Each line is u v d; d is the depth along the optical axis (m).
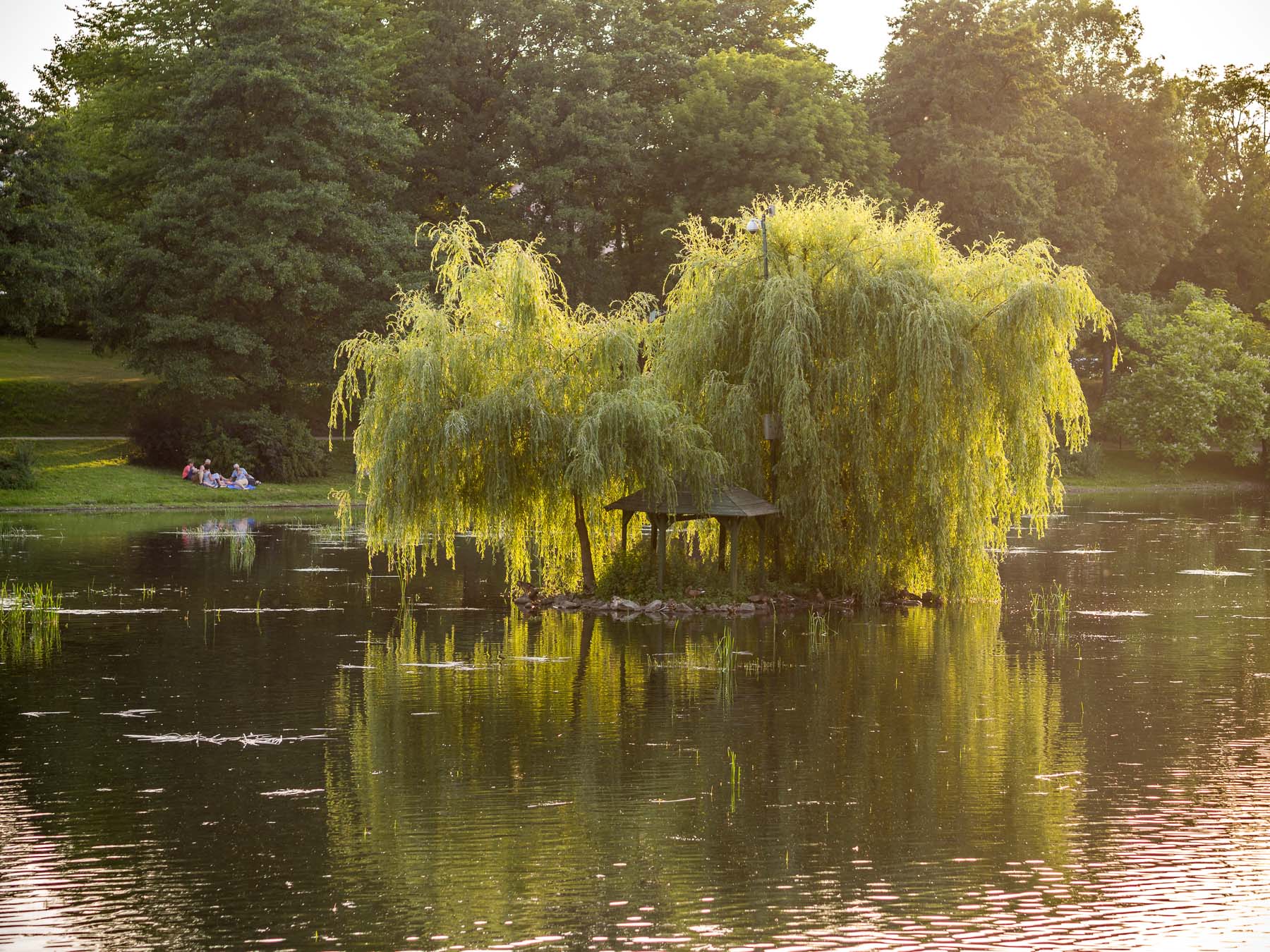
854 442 32.75
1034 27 93.44
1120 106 109.00
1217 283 118.75
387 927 12.49
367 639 28.59
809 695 23.00
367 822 15.62
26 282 60.00
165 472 68.31
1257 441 103.25
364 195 76.00
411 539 32.44
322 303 67.62
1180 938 12.34
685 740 19.69
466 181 80.12
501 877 13.89
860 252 33.50
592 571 34.81
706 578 34.72
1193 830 15.56
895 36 96.94
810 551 33.56
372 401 32.84
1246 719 21.30
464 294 32.88
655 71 84.00
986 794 16.97
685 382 33.81
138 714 21.17
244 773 17.73
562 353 32.69
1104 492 89.25
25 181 60.44
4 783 17.20
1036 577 41.78
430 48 80.81
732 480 33.12
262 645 27.72
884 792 17.05
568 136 76.88
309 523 58.78
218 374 69.25
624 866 14.23
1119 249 105.75
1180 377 93.25
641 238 84.31
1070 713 21.70
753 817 15.97
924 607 34.38
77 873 13.87
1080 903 13.19
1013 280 33.28
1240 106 117.81
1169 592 37.84
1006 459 34.06
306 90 67.12
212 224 66.75
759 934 12.38
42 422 73.44
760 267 33.69
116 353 87.44
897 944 12.16
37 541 48.19
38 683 23.58
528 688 23.36
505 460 31.64
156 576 38.94
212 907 12.95
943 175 89.56
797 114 78.44
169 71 74.06
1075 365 109.75
